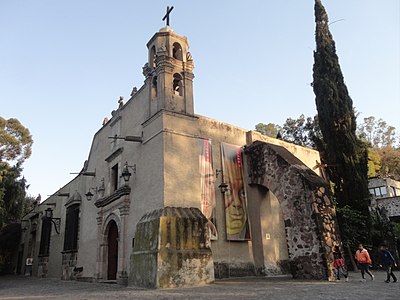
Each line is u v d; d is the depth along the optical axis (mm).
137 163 15109
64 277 20469
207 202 14266
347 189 19969
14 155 33844
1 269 32438
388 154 50344
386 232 20906
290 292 8477
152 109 15062
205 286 10820
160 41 15469
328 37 22625
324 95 21484
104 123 20391
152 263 11102
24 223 31938
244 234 15422
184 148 14062
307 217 13008
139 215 13992
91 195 19094
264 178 15500
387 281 11000
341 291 8508
